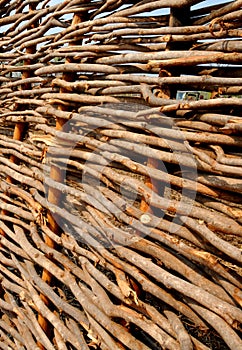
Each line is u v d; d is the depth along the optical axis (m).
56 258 1.57
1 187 2.05
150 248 1.20
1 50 2.22
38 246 1.66
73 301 1.71
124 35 1.29
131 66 1.29
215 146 1.07
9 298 1.91
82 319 1.45
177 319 1.13
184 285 1.08
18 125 1.99
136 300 1.20
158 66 1.16
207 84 1.06
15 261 1.87
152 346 1.32
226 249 1.00
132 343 1.21
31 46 1.87
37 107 1.84
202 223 1.08
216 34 1.05
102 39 1.39
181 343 1.06
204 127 1.09
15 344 1.90
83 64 1.44
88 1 1.47
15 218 1.96
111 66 1.35
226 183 1.04
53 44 1.63
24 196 1.84
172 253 1.20
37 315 1.77
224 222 1.04
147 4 1.21
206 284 1.08
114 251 1.37
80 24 1.47
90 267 1.40
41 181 1.73
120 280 1.25
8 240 1.98
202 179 1.09
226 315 0.98
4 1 2.16
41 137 1.73
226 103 1.00
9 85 2.07
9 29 2.12
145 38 1.25
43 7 1.78
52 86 1.64
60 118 1.57
